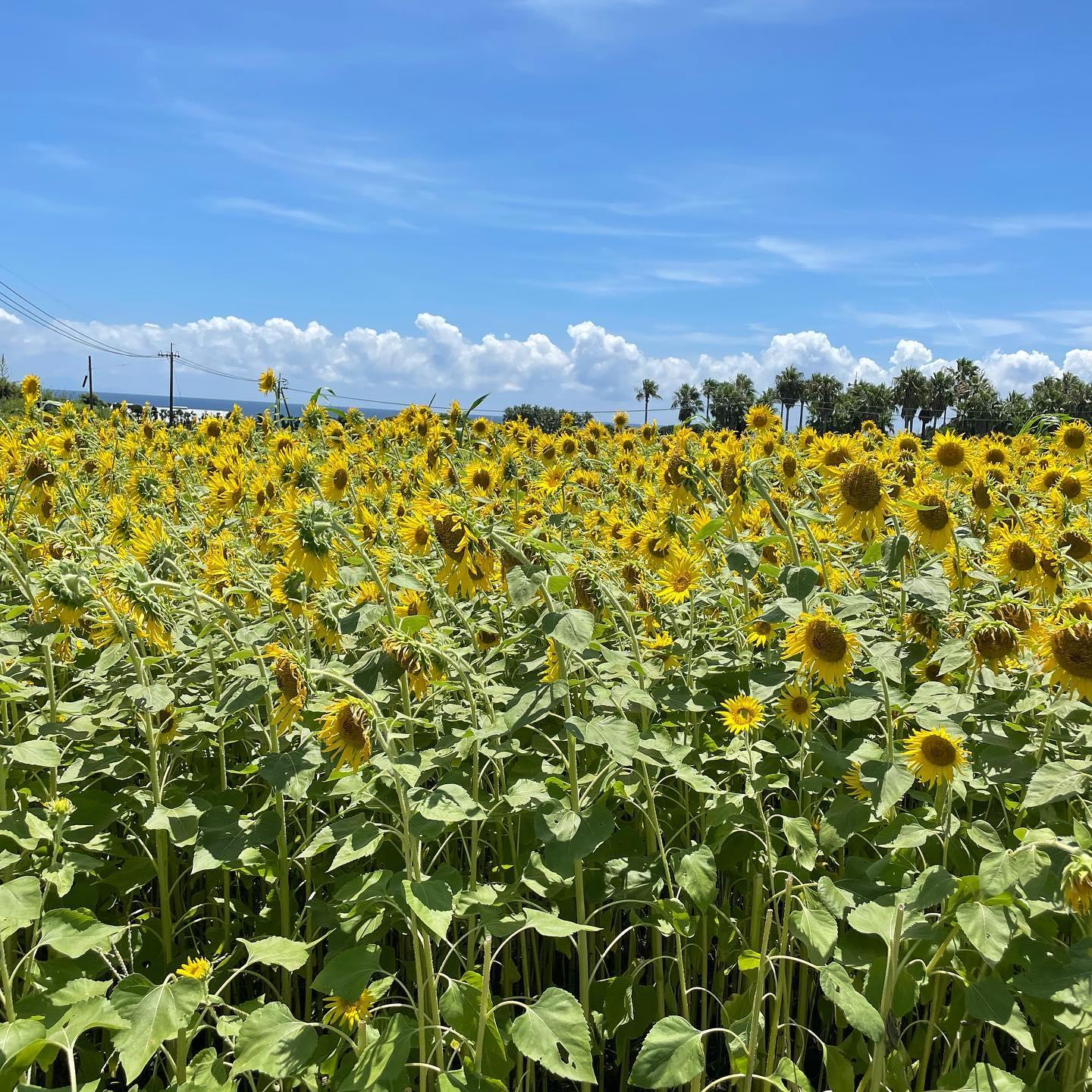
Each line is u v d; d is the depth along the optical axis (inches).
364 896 87.7
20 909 84.7
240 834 102.2
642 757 95.4
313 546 116.9
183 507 212.5
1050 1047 99.6
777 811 120.8
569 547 140.7
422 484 220.2
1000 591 135.6
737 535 137.3
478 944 100.7
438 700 122.3
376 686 101.8
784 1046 96.7
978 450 210.8
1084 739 103.0
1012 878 80.1
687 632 137.3
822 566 123.2
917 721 111.3
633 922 101.0
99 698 125.0
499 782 113.5
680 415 227.9
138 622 110.4
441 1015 88.0
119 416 337.7
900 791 95.5
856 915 85.0
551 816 93.6
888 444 250.4
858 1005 79.4
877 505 129.2
